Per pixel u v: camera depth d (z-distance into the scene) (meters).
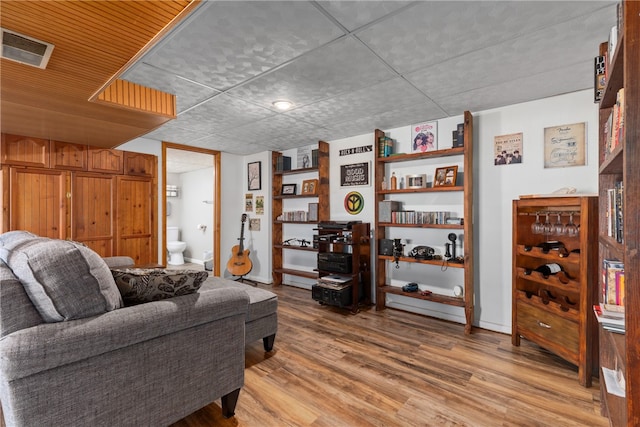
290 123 3.44
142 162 3.71
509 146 2.88
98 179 3.35
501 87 2.47
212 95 2.61
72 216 3.16
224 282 2.90
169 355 1.43
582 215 2.08
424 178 3.40
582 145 2.53
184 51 1.89
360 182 3.95
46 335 1.09
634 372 0.81
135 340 1.29
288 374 2.18
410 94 2.62
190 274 1.58
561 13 1.55
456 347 2.61
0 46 1.42
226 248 5.09
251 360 2.39
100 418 1.22
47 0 1.09
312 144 4.50
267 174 4.97
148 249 3.73
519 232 2.65
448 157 3.26
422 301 3.47
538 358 2.41
